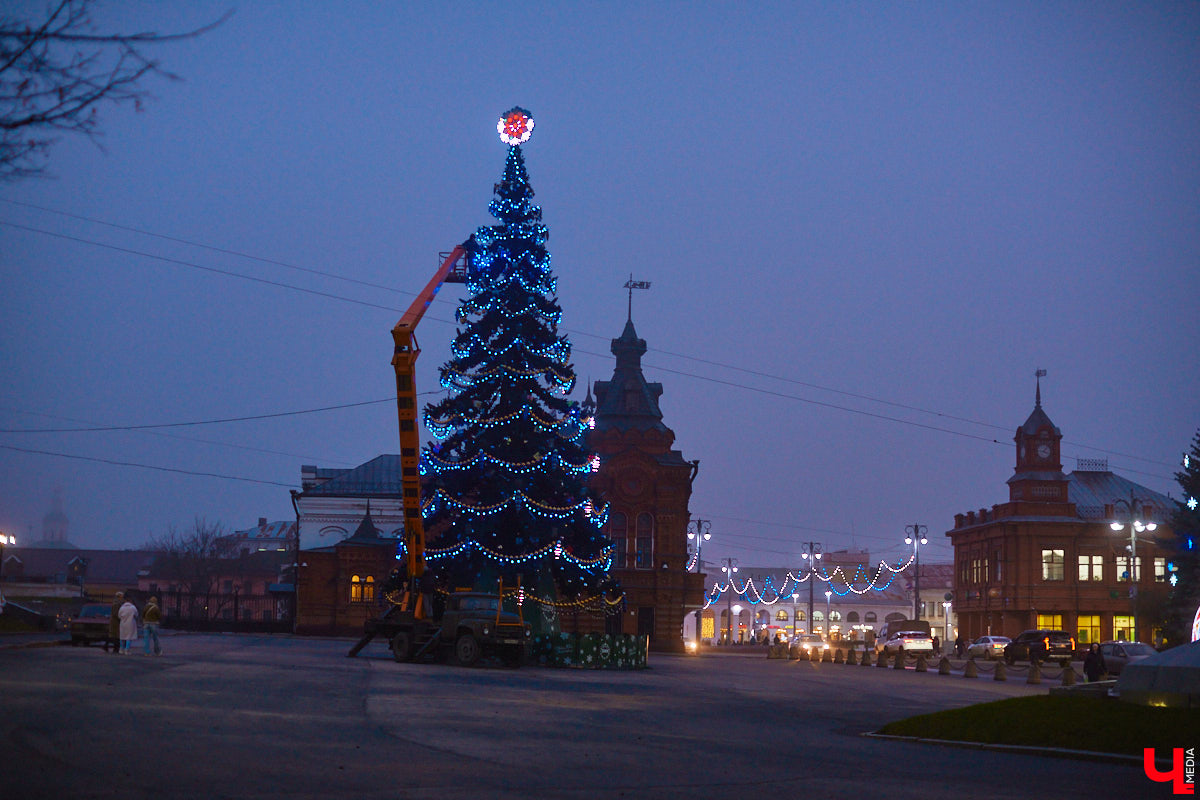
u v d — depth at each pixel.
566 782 12.93
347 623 76.62
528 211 49.78
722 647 108.19
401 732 16.62
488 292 48.31
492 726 18.39
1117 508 92.62
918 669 52.66
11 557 138.00
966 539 100.44
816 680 40.69
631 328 77.00
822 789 13.44
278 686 23.86
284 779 11.82
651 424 74.25
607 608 50.56
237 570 129.25
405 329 39.06
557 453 48.34
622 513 71.69
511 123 49.94
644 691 30.50
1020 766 16.44
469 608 39.09
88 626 41.66
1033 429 93.56
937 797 13.08
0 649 36.03
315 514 83.75
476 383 48.31
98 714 16.22
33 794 10.27
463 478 47.25
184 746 13.66
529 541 46.38
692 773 14.34
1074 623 90.00
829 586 148.12
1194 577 62.44
